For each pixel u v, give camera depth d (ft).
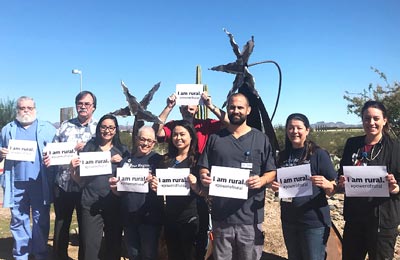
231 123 14.05
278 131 54.90
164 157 15.75
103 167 16.69
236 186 13.46
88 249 16.72
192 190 15.10
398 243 20.88
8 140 19.13
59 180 19.04
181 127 15.30
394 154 13.10
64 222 19.61
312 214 13.25
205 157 14.21
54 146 17.76
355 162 13.60
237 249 14.07
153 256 15.71
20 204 19.36
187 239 15.16
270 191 36.76
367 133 13.46
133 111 17.58
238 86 17.03
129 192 15.87
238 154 13.76
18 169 19.13
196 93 17.46
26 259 19.67
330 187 13.07
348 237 13.80
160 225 15.75
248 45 16.71
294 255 13.71
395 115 40.98
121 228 17.31
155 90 17.71
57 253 19.70
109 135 17.20
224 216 13.82
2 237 24.80
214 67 17.29
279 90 18.54
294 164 13.69
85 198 17.01
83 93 18.84
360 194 13.08
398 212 13.10
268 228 25.18
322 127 71.41
